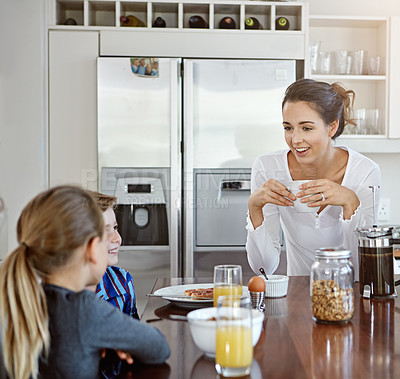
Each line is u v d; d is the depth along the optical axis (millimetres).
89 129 3051
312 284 1389
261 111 3023
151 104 2982
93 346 1053
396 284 1682
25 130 3012
